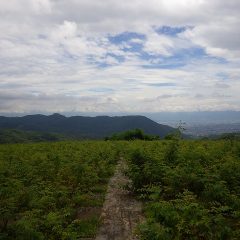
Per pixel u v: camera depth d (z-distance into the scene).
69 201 12.85
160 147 21.88
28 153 25.25
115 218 11.11
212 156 16.69
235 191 11.91
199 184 12.40
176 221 8.91
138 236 9.27
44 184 14.51
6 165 18.39
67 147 28.77
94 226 10.34
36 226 9.44
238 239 8.54
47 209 11.66
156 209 9.59
